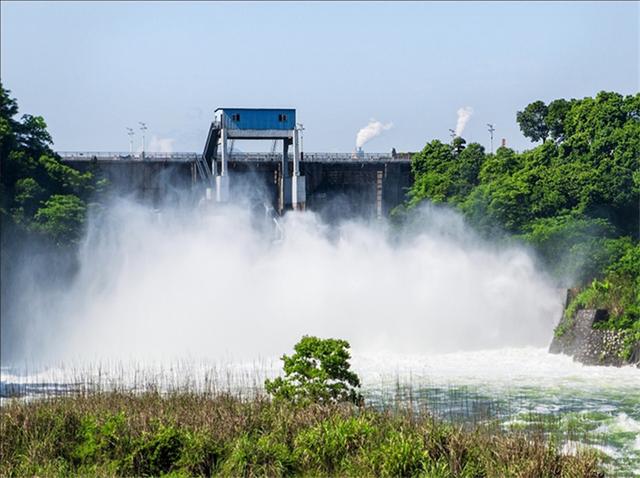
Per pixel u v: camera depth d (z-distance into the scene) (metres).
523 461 53.22
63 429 60.22
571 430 67.00
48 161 149.25
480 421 67.75
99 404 65.50
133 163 180.75
